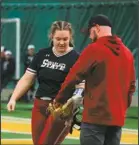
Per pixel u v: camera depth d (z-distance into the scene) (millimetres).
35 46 39594
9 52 37500
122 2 34812
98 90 9906
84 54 9914
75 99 10375
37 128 12195
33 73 12320
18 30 38656
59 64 12070
